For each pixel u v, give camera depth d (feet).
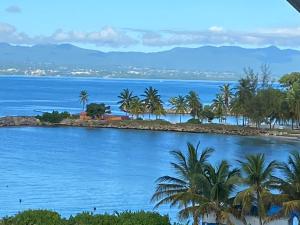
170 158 425.28
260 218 153.17
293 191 153.89
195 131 646.74
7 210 236.84
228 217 150.30
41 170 355.97
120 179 326.65
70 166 375.86
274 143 544.62
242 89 638.94
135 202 258.37
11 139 538.88
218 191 153.58
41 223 85.30
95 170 360.07
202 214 152.35
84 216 87.20
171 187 165.48
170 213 217.77
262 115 622.54
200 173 159.22
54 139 547.49
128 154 447.83
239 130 627.46
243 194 152.35
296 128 636.07
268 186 156.46
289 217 151.74
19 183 306.96
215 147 504.84
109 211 236.22
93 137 575.79
